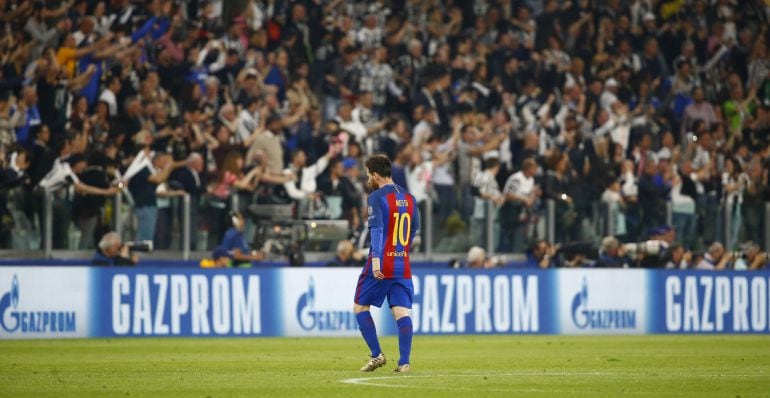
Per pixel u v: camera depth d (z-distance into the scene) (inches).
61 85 2659.9
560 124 3201.3
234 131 2760.8
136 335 2186.3
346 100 3004.4
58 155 2513.5
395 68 3095.5
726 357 1753.2
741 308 2578.7
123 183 2466.8
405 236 1299.2
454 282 2362.2
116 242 2319.1
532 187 2881.4
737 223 2928.2
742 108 3516.2
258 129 2760.8
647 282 2513.5
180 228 2524.6
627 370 1443.2
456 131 2999.5
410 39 3176.7
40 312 2123.5
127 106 2684.5
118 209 2456.9
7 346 1936.5
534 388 1140.5
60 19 2714.1
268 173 2719.0
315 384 1184.2
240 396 1055.6
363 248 2716.5
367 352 1819.6
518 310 2418.8
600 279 2484.0
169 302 2203.5
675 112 3395.7
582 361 1628.9
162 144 2679.6
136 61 2763.3
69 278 2144.4
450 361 1610.5
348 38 3095.5
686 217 2913.4
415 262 2657.5
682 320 2536.9
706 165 3282.5
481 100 3142.2
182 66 2815.0
